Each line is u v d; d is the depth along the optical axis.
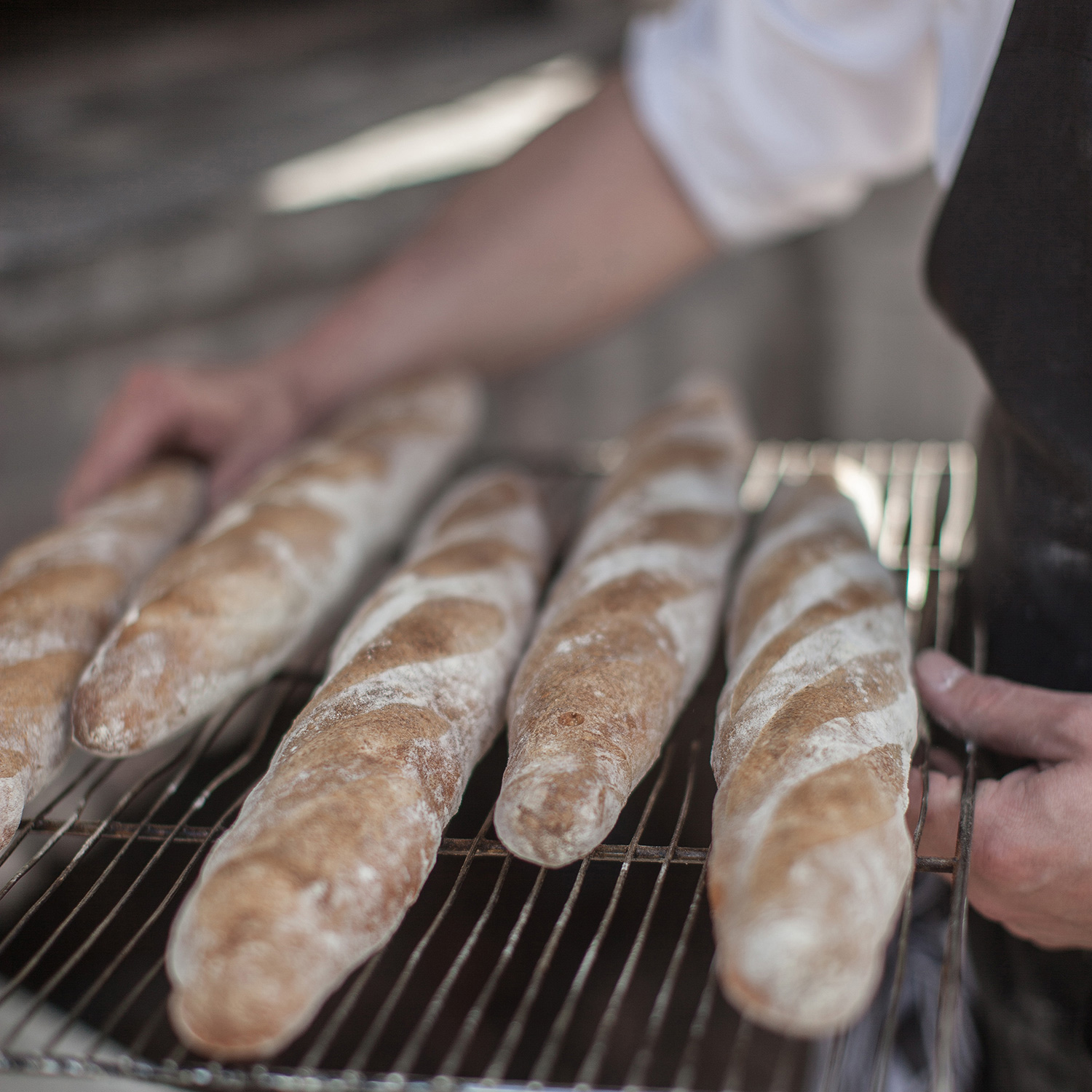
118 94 2.85
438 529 1.28
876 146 1.36
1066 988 1.03
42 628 0.99
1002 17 0.94
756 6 1.27
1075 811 0.79
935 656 0.96
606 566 1.09
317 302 2.31
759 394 2.79
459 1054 0.64
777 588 1.05
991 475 1.05
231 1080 0.63
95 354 2.01
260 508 1.20
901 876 0.68
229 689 1.00
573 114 1.58
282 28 3.51
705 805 1.49
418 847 0.74
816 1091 1.24
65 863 1.54
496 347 1.68
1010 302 0.91
